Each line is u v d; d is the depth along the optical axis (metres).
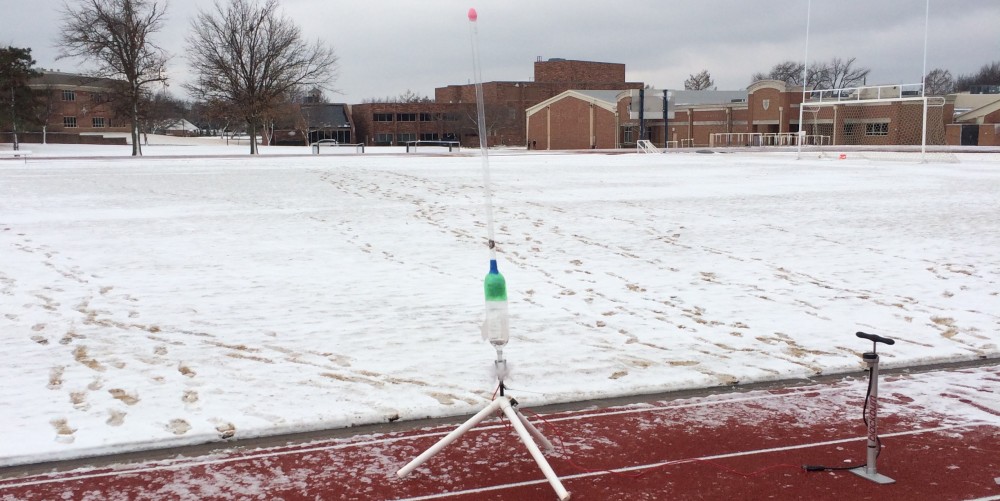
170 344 8.90
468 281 12.25
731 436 6.45
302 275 12.58
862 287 11.92
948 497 5.27
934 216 18.97
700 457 6.02
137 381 7.69
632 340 9.21
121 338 9.10
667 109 67.00
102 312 10.24
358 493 5.47
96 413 6.88
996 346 8.95
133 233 16.38
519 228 17.44
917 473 5.66
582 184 27.78
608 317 10.23
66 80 104.12
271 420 6.73
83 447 6.17
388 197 23.27
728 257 14.25
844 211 20.03
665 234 16.66
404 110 107.38
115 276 12.39
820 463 5.88
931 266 13.33
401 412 6.92
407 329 9.56
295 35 66.44
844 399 7.31
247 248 14.85
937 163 40.53
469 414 7.02
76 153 61.66
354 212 19.86
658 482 5.59
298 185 26.89
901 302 11.02
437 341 9.08
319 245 15.23
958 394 7.42
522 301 11.03
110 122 107.38
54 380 7.72
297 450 6.25
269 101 64.81
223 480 5.71
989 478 5.56
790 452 6.10
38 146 73.00
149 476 5.79
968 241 15.55
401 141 108.00
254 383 7.66
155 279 12.20
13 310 10.27
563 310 10.55
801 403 7.22
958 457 5.94
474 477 5.72
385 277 12.48
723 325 9.90
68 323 9.70
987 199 22.38
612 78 116.62
